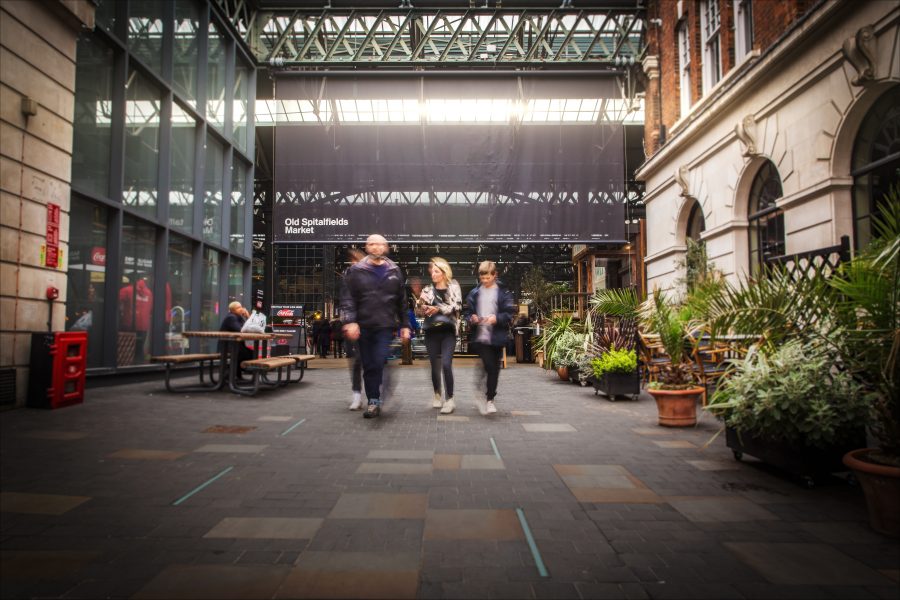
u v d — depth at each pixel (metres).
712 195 11.77
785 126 9.22
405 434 5.64
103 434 5.48
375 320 6.51
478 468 4.32
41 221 7.48
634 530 3.04
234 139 16.23
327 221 17.31
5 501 3.43
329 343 22.91
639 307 8.19
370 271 6.56
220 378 9.31
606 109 17.31
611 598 2.28
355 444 5.15
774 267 4.37
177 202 12.47
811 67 8.41
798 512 3.37
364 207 17.36
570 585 2.39
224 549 2.75
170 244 12.16
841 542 2.90
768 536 2.97
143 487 3.74
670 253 14.00
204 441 5.21
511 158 17.48
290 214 17.30
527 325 20.36
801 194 8.66
